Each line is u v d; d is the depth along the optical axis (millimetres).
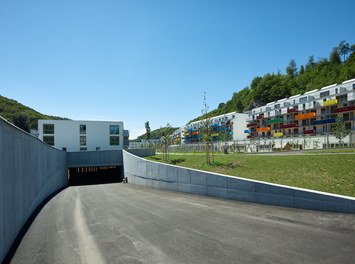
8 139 7605
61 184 31922
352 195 9328
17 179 8758
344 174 11312
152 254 6355
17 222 8578
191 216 10016
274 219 8656
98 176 50219
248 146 47500
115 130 56344
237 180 12680
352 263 5215
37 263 6121
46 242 7645
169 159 31062
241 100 132875
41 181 15992
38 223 10031
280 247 6223
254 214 9578
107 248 6934
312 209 9383
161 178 21031
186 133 113500
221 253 6152
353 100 47438
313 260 5418
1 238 6398
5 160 7145
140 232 8273
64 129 52688
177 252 6398
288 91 100312
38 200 14617
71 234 8398
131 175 31938
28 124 81688
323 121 51812
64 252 6766
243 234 7395
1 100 97188
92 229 8922
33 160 12867
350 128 47438
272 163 16375
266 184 11156
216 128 92375
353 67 77188
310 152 20938
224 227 8219
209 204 12281
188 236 7582
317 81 90188
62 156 33500
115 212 11766
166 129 42250
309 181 11672
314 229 7285
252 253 6012
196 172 15898
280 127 64688
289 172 13703
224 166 19250
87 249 6922
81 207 13586
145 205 13219
